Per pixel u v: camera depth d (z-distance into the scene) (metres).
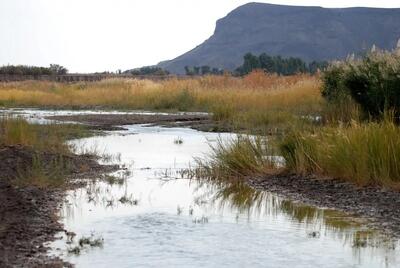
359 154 11.30
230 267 6.75
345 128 13.23
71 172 13.14
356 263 6.95
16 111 34.88
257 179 12.63
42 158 14.01
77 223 8.79
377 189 10.74
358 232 8.38
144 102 39.59
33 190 10.82
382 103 16.84
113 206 10.00
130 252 7.32
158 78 71.56
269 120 23.70
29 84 55.50
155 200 10.56
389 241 7.93
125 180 12.58
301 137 13.02
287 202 10.48
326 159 12.04
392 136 11.37
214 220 9.05
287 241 7.88
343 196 10.59
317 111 25.08
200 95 38.72
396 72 16.53
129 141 20.06
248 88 39.34
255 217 9.30
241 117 25.55
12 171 12.19
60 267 6.71
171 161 15.43
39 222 8.69
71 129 21.67
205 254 7.25
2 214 8.96
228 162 13.45
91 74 84.94
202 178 12.95
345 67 20.75
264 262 6.95
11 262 6.84
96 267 6.75
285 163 13.22
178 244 7.68
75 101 41.88
